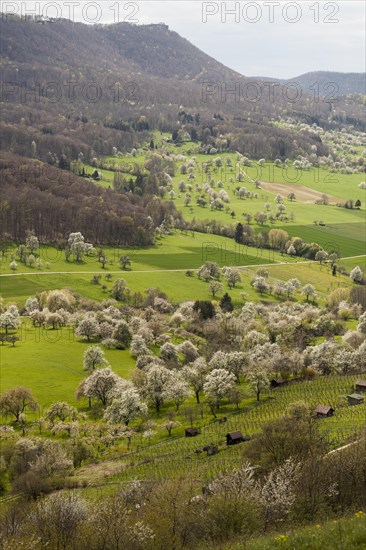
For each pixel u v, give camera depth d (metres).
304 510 60.75
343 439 91.50
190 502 65.50
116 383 154.50
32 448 113.62
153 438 132.38
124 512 62.38
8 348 196.00
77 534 60.12
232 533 57.12
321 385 154.75
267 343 187.12
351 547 41.34
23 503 86.75
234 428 127.81
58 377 171.50
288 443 78.88
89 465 115.56
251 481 66.50
